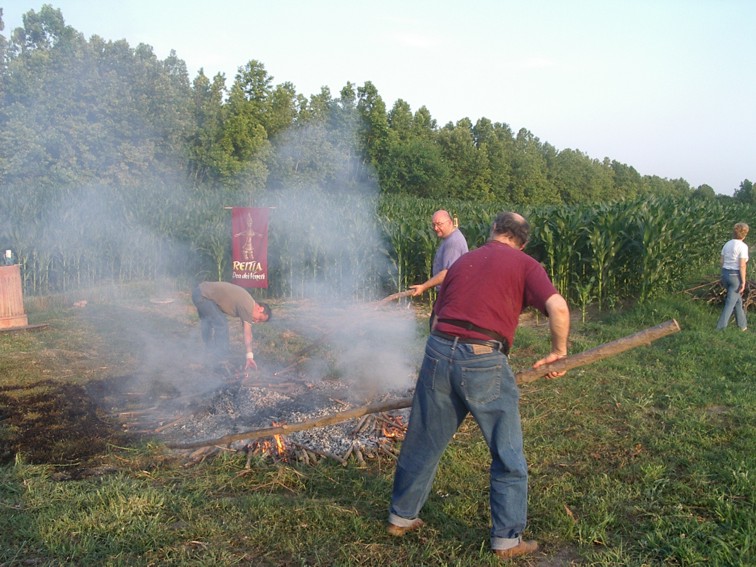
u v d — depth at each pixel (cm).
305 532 345
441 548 332
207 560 314
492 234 355
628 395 590
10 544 329
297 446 460
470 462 439
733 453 439
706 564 311
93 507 365
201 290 682
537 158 7638
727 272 873
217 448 458
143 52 3681
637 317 959
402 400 370
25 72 2997
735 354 716
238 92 5041
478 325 319
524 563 321
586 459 447
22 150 2958
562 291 1112
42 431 507
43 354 761
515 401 322
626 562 314
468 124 7644
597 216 1174
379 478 412
